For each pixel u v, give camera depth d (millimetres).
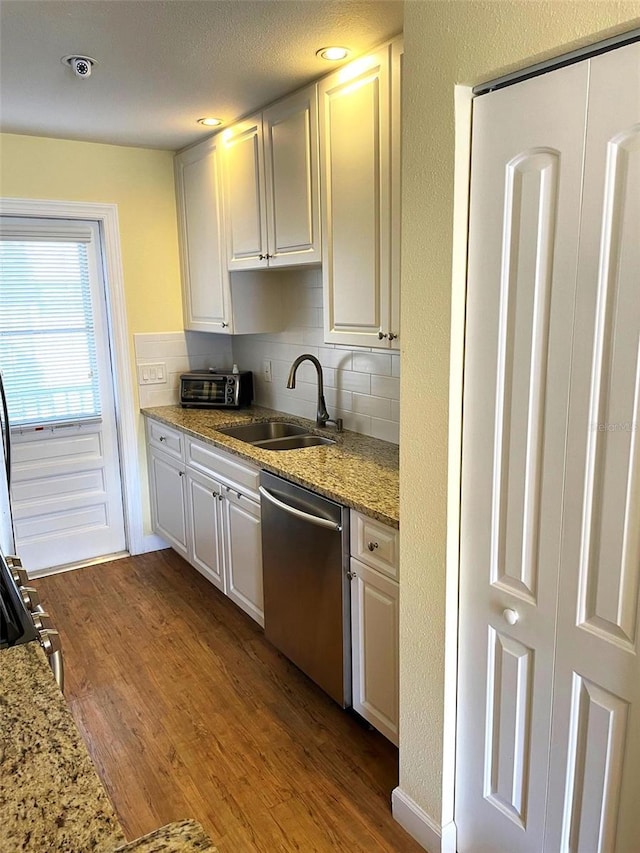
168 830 723
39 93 2555
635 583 1237
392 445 2789
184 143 3420
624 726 1303
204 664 2760
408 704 1800
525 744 1526
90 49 2109
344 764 2160
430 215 1477
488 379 1450
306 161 2502
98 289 3635
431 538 1623
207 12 1845
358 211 2252
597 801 1383
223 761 2182
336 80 2275
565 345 1283
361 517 2059
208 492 3148
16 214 3281
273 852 1816
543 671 1446
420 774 1802
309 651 2447
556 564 1372
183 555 3598
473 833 1729
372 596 2061
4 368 3434
